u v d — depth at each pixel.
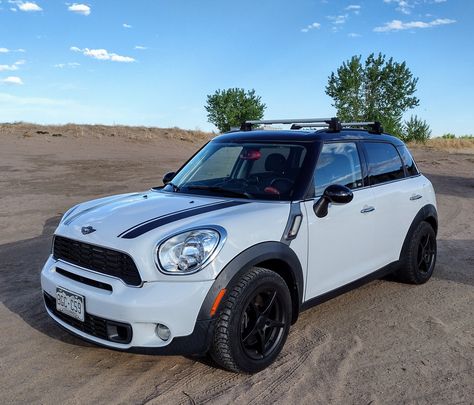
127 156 22.25
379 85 42.72
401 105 42.69
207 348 3.46
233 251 3.51
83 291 3.56
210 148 5.14
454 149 38.28
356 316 4.91
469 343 4.36
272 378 3.70
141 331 3.35
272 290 3.76
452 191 14.63
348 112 43.03
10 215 9.94
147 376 3.72
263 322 3.75
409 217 5.46
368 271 4.92
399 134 42.97
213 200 4.17
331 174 4.51
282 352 4.11
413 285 5.84
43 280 3.99
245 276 3.56
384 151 5.37
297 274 4.00
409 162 5.78
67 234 3.89
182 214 3.78
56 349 4.14
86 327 3.62
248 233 3.63
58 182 14.69
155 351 3.36
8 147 22.06
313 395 3.49
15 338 4.33
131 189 13.73
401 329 4.62
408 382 3.70
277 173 4.38
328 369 3.86
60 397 3.45
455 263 6.84
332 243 4.36
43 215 10.00
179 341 3.36
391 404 3.41
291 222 3.95
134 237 3.50
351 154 4.84
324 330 4.57
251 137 4.91
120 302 3.34
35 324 4.62
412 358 4.06
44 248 7.41
